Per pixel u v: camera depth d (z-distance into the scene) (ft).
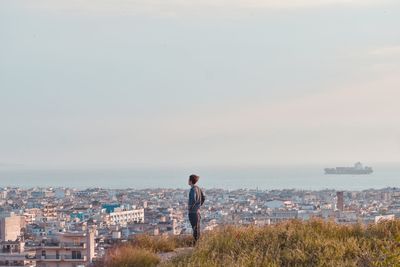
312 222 84.69
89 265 87.35
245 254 70.03
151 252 84.43
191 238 95.45
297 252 69.67
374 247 71.36
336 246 71.00
